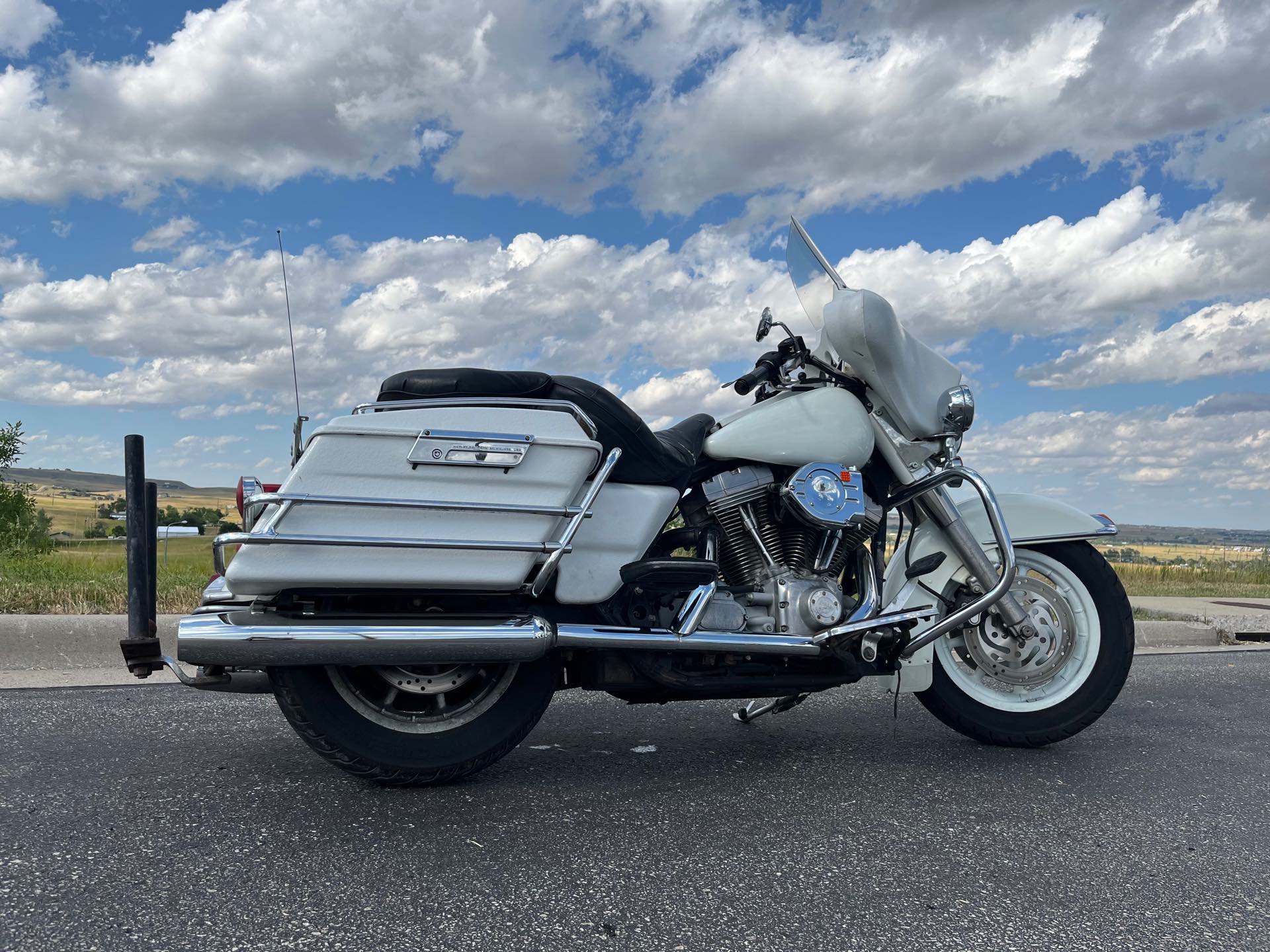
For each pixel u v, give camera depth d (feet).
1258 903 7.42
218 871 7.57
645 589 10.45
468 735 9.91
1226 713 14.70
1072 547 12.32
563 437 9.65
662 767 11.01
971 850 8.49
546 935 6.60
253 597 10.18
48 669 16.47
